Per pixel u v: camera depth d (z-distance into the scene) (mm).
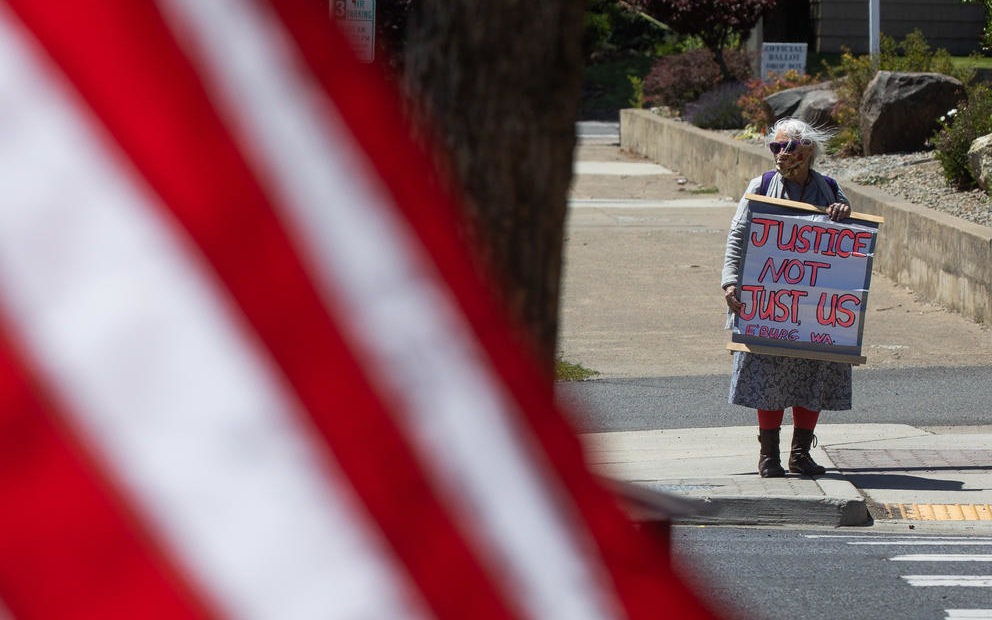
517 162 5031
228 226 3363
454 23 4992
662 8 72938
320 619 3391
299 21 3494
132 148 3312
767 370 18078
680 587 3787
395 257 3539
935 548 16000
